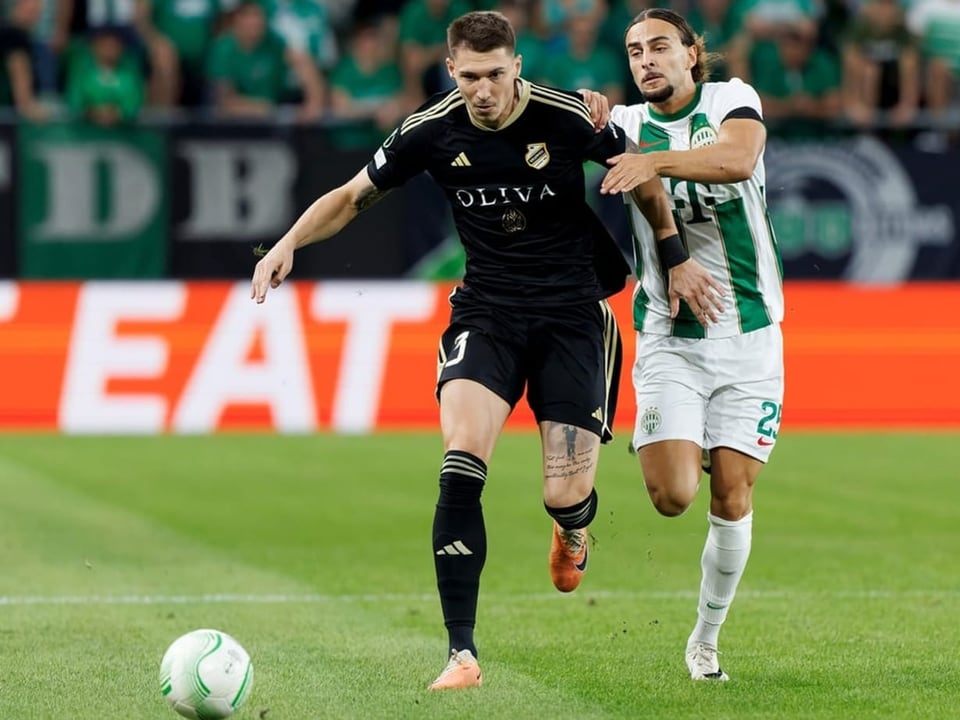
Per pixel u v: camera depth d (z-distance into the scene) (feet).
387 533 110.73
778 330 70.18
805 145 173.99
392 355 169.37
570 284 67.46
